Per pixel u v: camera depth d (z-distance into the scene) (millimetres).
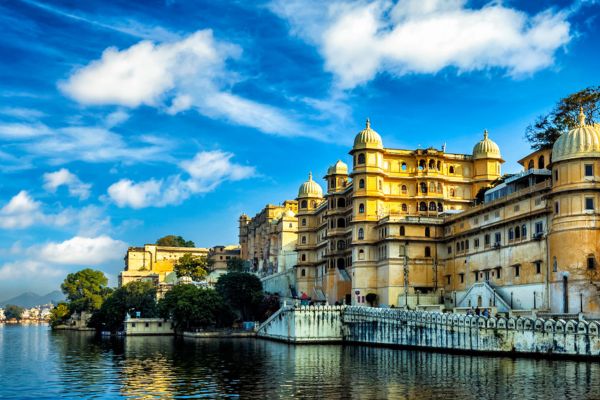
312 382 61094
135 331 154375
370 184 122750
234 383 61781
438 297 111938
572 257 78438
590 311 75938
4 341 138750
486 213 102250
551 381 55719
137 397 55625
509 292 94375
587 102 102875
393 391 54969
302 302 139750
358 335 103000
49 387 62469
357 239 122625
